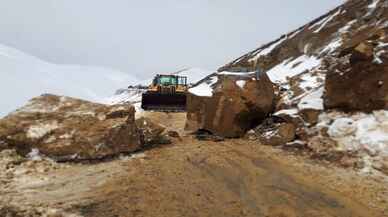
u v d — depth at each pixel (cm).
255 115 1584
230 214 763
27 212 743
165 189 906
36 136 1183
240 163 1161
